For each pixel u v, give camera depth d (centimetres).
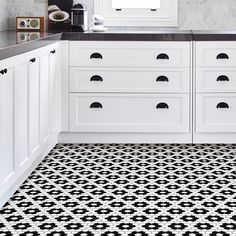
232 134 410
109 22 452
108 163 356
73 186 308
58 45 392
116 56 400
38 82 330
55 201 284
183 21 448
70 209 272
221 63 398
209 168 345
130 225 252
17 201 283
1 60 247
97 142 415
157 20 450
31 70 310
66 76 403
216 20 446
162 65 400
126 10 452
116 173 334
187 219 259
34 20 428
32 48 306
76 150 392
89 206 277
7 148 263
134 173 334
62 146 405
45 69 351
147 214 266
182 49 398
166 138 412
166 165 352
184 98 402
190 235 240
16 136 278
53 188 304
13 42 291
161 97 403
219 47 397
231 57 398
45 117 353
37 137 330
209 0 445
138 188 305
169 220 258
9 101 265
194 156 375
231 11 445
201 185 311
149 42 398
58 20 446
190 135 410
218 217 262
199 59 398
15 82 274
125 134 412
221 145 408
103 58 401
